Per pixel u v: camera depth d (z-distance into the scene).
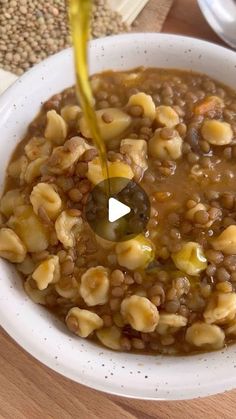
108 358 0.24
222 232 0.26
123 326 0.25
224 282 0.25
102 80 0.30
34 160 0.27
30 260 0.26
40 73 0.28
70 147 0.26
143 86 0.30
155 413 0.26
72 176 0.26
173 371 0.24
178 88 0.30
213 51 0.30
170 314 0.25
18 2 0.36
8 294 0.25
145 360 0.25
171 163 0.27
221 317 0.24
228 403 0.26
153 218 0.26
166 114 0.28
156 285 0.25
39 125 0.28
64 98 0.29
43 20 0.36
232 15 0.36
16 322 0.24
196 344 0.25
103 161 0.24
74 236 0.26
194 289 0.25
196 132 0.28
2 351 0.27
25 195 0.26
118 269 0.25
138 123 0.28
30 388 0.26
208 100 0.29
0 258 0.26
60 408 0.26
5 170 0.28
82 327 0.25
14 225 0.26
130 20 0.37
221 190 0.27
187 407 0.26
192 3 0.37
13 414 0.26
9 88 0.28
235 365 0.24
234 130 0.28
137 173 0.26
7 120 0.28
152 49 0.30
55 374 0.27
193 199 0.27
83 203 0.26
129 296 0.25
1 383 0.26
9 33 0.35
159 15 0.36
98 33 0.36
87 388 0.26
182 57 0.30
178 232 0.26
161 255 0.26
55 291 0.25
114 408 0.26
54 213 0.25
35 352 0.24
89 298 0.25
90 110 0.20
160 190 0.27
